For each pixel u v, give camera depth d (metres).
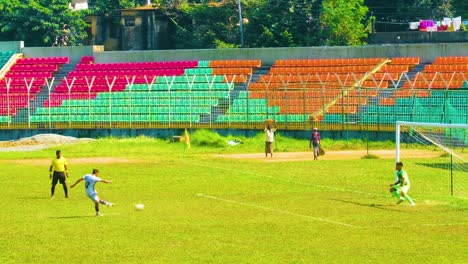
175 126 136.62
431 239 60.78
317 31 192.38
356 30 188.62
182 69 155.12
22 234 63.03
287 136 128.62
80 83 155.88
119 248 58.25
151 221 67.69
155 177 93.25
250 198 78.56
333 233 62.88
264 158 110.75
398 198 74.62
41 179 93.19
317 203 75.56
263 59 153.75
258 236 61.88
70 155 117.56
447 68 137.50
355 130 124.19
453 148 98.00
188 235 62.34
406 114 120.69
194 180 90.50
